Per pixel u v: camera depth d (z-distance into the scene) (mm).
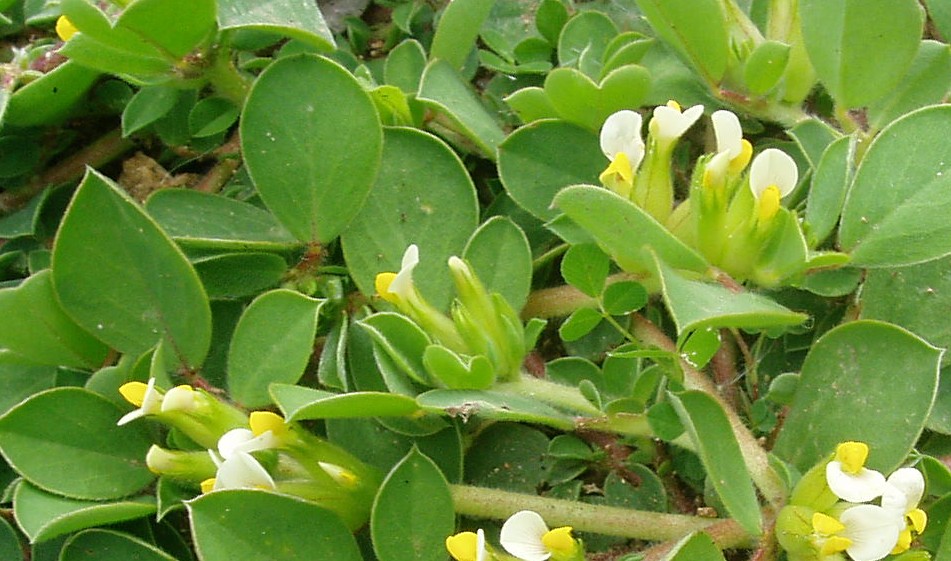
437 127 230
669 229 200
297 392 187
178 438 196
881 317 202
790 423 192
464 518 203
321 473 191
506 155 215
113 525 198
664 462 210
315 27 204
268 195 205
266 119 203
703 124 232
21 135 236
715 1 208
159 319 200
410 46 232
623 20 241
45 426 194
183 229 211
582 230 203
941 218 191
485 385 193
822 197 196
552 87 213
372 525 186
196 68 219
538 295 217
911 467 187
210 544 181
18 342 199
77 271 196
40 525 188
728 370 213
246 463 185
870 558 177
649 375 198
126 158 246
